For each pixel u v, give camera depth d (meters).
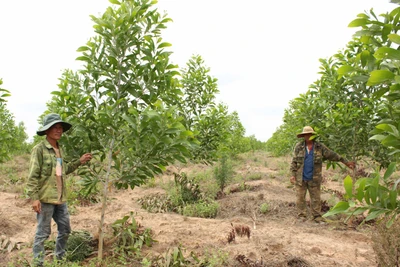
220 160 9.96
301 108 6.99
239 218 6.97
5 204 8.05
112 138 4.48
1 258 4.73
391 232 3.62
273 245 5.13
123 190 10.43
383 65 2.23
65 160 4.42
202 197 8.77
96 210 7.70
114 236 5.00
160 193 9.71
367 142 6.41
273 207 7.95
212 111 7.64
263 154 21.80
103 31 4.25
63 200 4.13
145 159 4.20
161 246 5.16
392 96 2.31
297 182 7.23
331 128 6.46
